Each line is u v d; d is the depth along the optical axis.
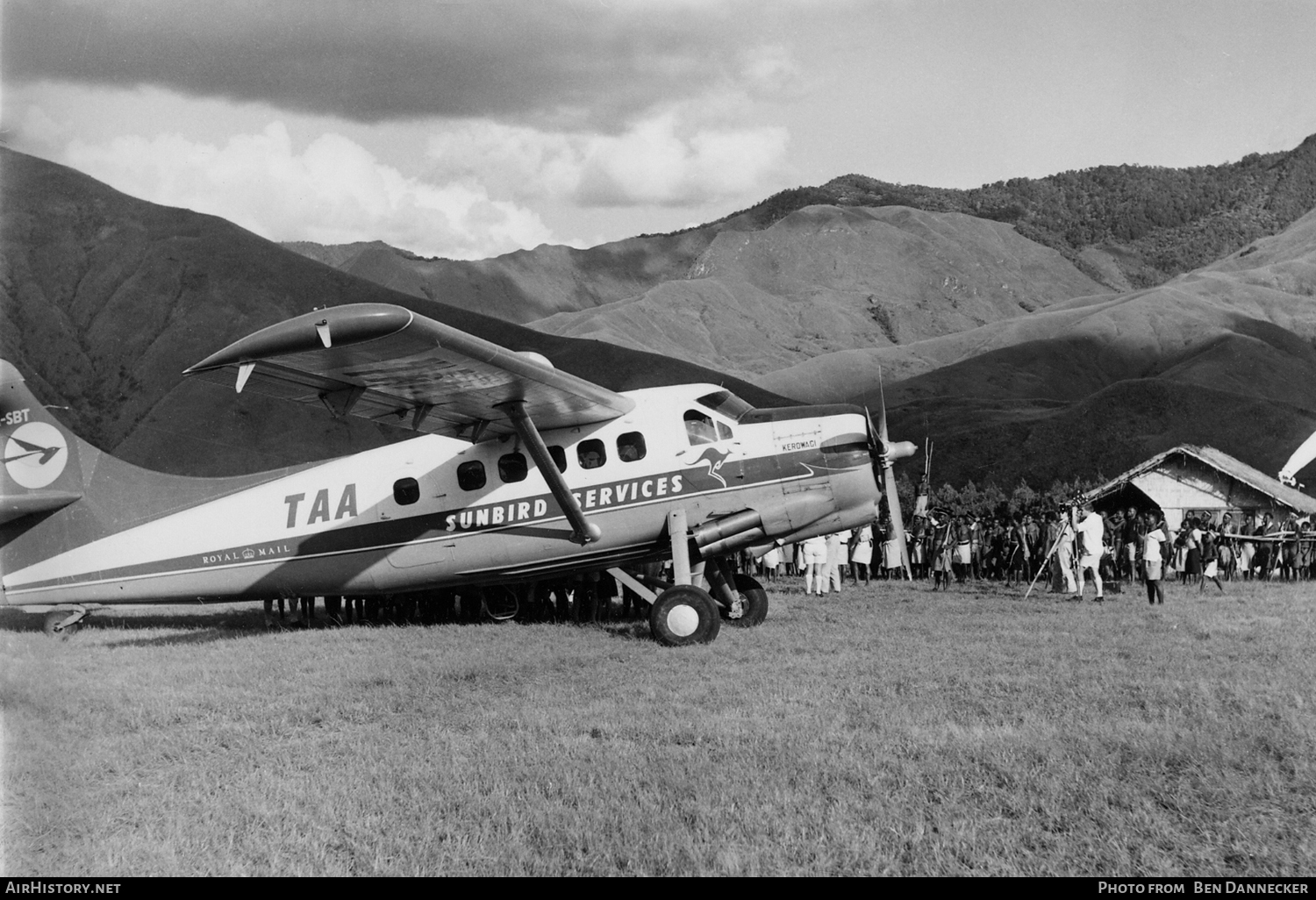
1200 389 136.62
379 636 15.34
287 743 8.95
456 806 7.03
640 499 15.04
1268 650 13.02
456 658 13.06
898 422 159.38
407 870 5.98
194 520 16.36
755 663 12.34
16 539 16.44
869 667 11.96
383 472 15.86
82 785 7.66
